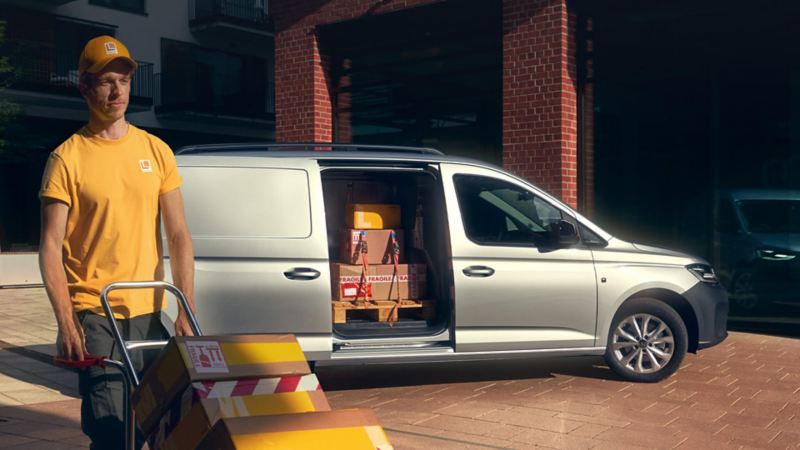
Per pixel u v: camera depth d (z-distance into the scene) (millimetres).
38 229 24812
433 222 7352
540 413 6531
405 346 6977
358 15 13375
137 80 27062
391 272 7230
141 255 3580
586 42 11375
